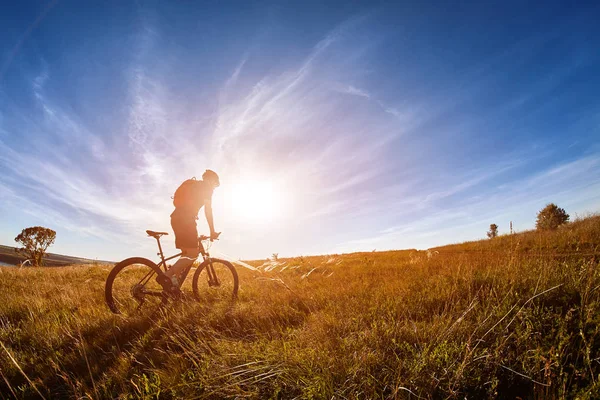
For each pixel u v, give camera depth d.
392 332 3.09
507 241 15.41
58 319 4.34
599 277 3.74
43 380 2.76
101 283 7.51
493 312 3.33
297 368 2.51
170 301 4.48
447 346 2.69
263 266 9.16
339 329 3.38
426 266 7.91
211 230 5.33
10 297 5.66
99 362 3.08
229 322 4.00
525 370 2.30
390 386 2.29
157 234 4.86
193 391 2.38
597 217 15.86
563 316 3.17
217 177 5.39
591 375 2.21
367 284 5.73
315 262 11.42
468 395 2.18
